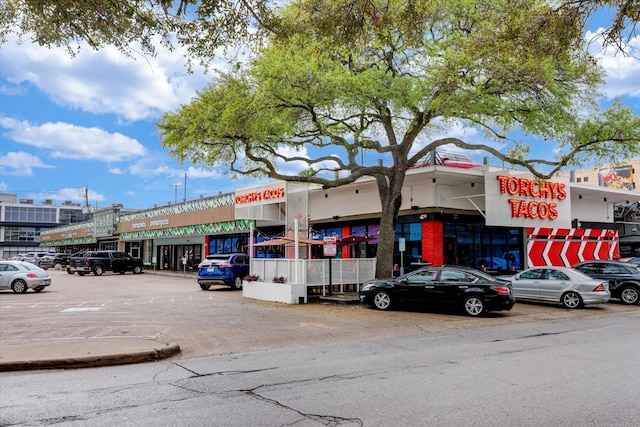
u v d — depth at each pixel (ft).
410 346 31.22
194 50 25.17
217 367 25.38
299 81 45.65
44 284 71.87
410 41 31.04
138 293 69.67
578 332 37.04
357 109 56.24
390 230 58.03
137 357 27.20
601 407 17.40
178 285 86.58
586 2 24.76
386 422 16.02
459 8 45.73
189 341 33.22
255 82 48.03
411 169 66.95
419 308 52.06
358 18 27.07
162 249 143.13
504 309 46.57
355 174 56.65
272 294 58.44
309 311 49.49
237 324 40.65
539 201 74.95
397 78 47.19
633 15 21.77
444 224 73.46
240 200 91.50
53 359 25.50
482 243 77.46
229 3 23.86
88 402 18.79
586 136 52.39
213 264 75.10
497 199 69.92
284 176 54.54
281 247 97.19
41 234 253.24
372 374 23.06
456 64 42.42
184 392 20.24
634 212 101.40
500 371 23.32
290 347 31.71
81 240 191.01
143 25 23.76
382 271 57.52
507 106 48.96
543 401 18.17
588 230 87.45
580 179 159.12
